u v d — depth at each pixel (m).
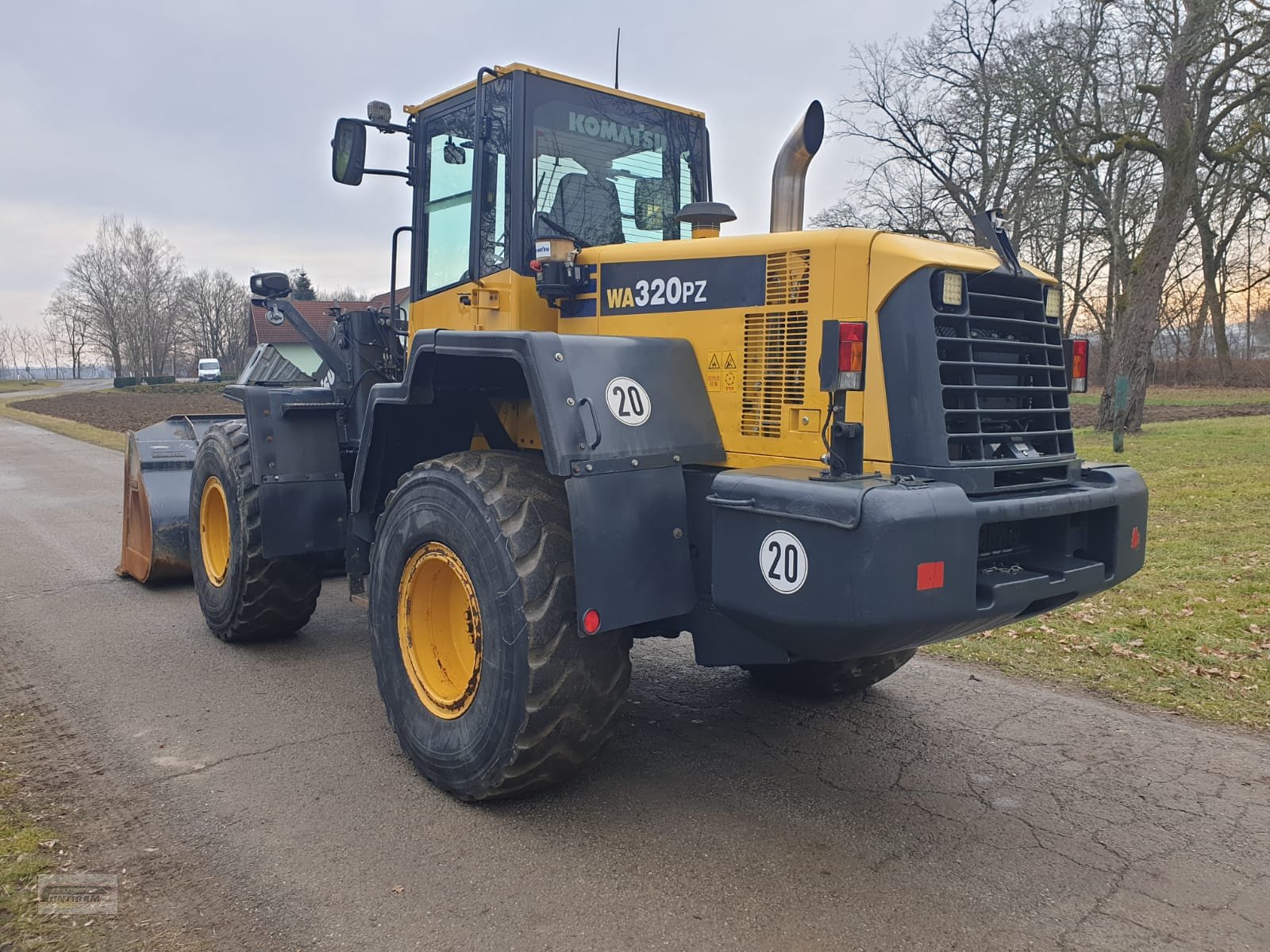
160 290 83.75
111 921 2.58
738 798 3.45
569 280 3.84
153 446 6.62
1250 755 3.87
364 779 3.54
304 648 5.25
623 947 2.51
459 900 2.73
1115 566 3.33
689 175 4.68
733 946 2.53
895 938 2.57
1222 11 16.22
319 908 2.67
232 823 3.17
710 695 4.60
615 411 3.18
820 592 2.70
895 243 3.03
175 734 3.97
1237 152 18.33
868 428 3.08
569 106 4.16
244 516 4.82
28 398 47.41
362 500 4.16
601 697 3.16
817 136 3.71
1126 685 4.66
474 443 4.29
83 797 3.35
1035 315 3.36
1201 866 3.00
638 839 3.12
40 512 10.02
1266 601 5.94
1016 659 5.07
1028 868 2.97
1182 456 13.07
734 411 3.42
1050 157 18.69
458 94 4.29
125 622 5.75
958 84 21.39
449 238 4.38
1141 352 17.38
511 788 3.21
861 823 3.26
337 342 5.24
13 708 4.27
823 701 4.52
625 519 3.09
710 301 3.48
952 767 3.75
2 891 2.71
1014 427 3.26
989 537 3.13
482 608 3.17
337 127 4.47
